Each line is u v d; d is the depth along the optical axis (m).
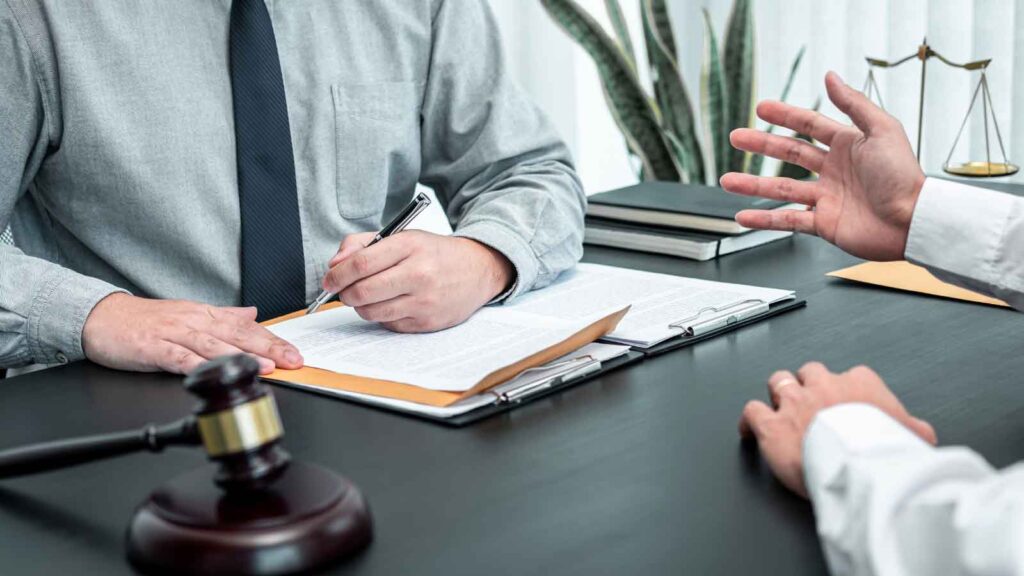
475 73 1.50
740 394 0.87
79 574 0.62
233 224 1.34
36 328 1.07
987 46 2.48
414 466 0.75
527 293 1.21
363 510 0.64
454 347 1.00
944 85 2.57
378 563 0.61
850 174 1.02
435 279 1.06
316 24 1.40
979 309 1.09
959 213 0.95
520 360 0.88
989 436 0.76
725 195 1.52
